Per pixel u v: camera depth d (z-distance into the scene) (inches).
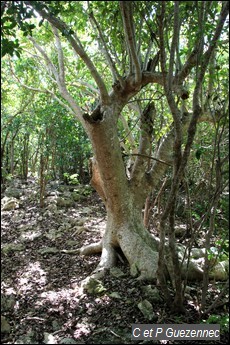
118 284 174.4
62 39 285.4
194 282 175.6
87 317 148.3
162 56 115.6
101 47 200.8
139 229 201.5
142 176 204.1
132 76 176.9
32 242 253.1
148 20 156.0
